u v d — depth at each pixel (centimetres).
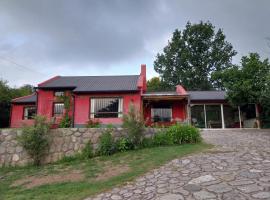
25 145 1044
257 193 509
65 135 1110
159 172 723
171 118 2106
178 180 639
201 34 4856
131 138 1097
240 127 2222
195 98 2300
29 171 950
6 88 2836
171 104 2139
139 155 964
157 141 1118
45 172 902
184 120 1909
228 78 2164
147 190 600
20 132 1116
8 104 2675
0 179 867
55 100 2116
